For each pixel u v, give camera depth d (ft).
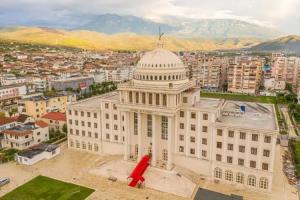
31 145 336.49
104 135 315.17
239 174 250.37
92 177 267.39
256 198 230.07
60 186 249.55
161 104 261.03
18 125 357.61
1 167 287.48
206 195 232.32
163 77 281.74
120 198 230.68
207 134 258.98
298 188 242.99
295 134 382.63
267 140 234.17
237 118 273.33
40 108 441.68
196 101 289.12
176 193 237.45
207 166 263.90
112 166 281.13
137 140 287.07
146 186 248.93
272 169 235.81
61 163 297.94
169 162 264.31
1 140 336.08
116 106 297.33
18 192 238.48
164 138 273.95
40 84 628.28
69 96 502.38
